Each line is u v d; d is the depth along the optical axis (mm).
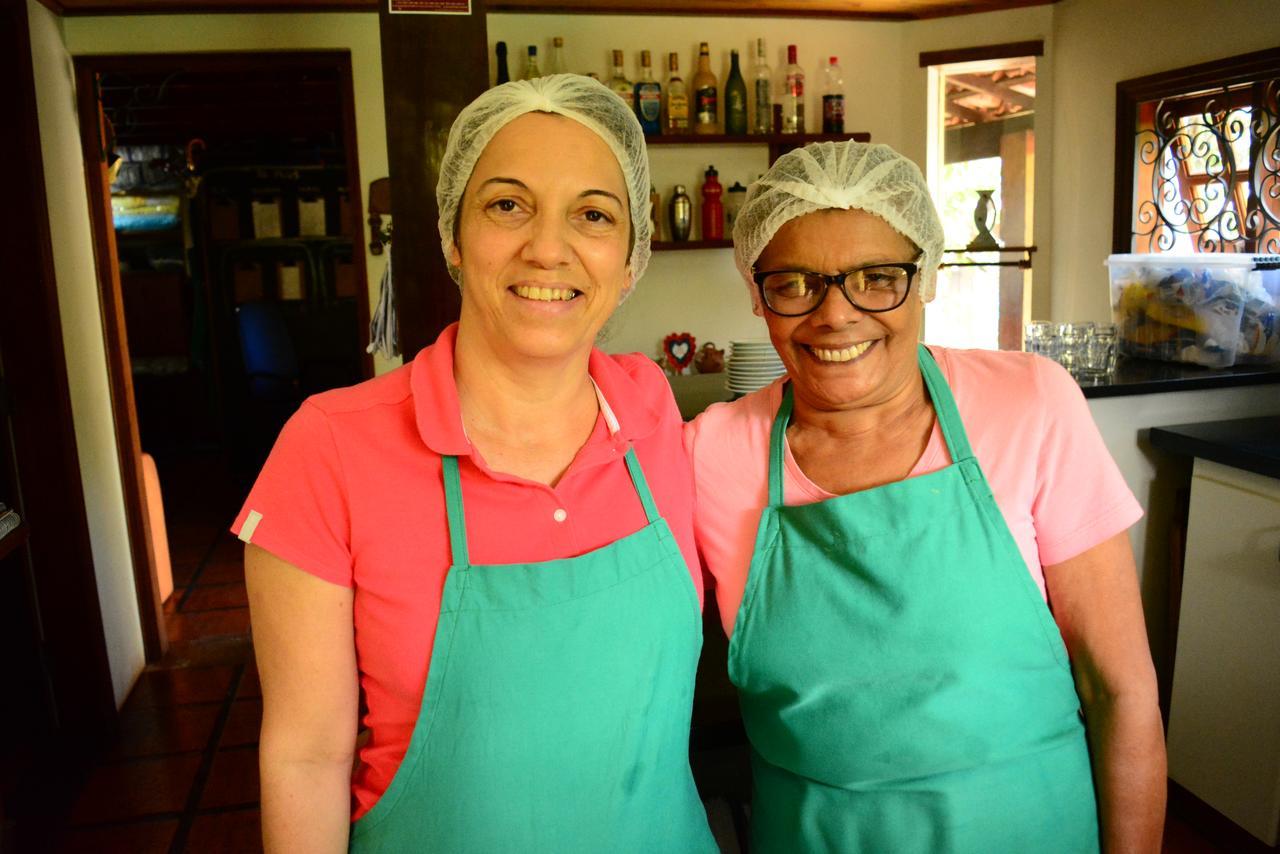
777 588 1199
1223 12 3191
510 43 3811
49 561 2844
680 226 3941
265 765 1033
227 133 6047
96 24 3305
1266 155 3080
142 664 3502
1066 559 1161
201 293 6520
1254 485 2117
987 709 1123
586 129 1072
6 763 2521
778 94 4062
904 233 1155
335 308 6578
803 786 1206
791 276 1159
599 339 1404
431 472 1064
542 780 1042
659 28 3930
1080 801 1177
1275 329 2561
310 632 1031
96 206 3305
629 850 1087
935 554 1138
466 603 1030
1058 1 3912
